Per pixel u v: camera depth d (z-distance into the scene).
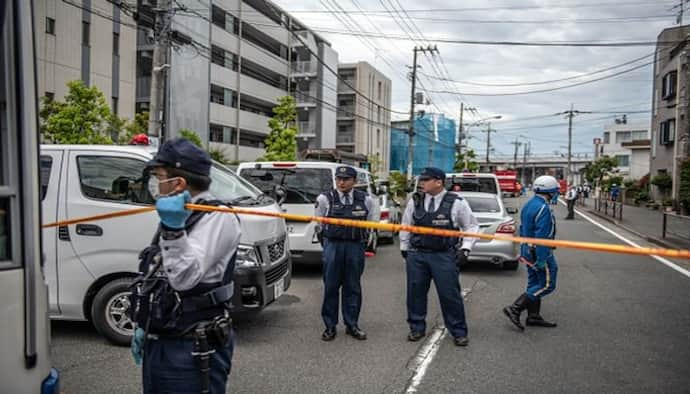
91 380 4.46
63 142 15.07
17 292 2.13
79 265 5.18
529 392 4.30
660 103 34.34
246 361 4.99
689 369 4.84
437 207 5.52
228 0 33.84
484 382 4.51
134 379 4.48
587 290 8.42
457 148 58.53
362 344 5.53
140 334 2.50
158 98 12.65
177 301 2.38
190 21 29.48
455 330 5.54
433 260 5.51
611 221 23.53
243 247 5.20
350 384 4.45
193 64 30.77
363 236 5.65
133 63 26.53
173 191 2.37
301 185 9.08
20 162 2.16
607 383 4.50
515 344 5.57
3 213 2.13
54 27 22.17
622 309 7.14
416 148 58.56
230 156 34.75
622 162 71.81
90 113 15.59
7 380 2.09
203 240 2.30
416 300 5.66
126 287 5.15
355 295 5.74
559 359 5.10
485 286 8.62
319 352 5.26
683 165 26.16
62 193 5.20
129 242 5.13
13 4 2.17
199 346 2.35
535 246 5.98
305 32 42.44
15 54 2.17
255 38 38.81
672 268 10.62
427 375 4.66
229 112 34.78
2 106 2.14
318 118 44.03
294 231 8.98
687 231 18.23
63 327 5.92
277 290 5.71
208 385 2.38
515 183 44.72
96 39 24.19
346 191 5.68
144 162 5.27
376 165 46.66
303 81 43.84
